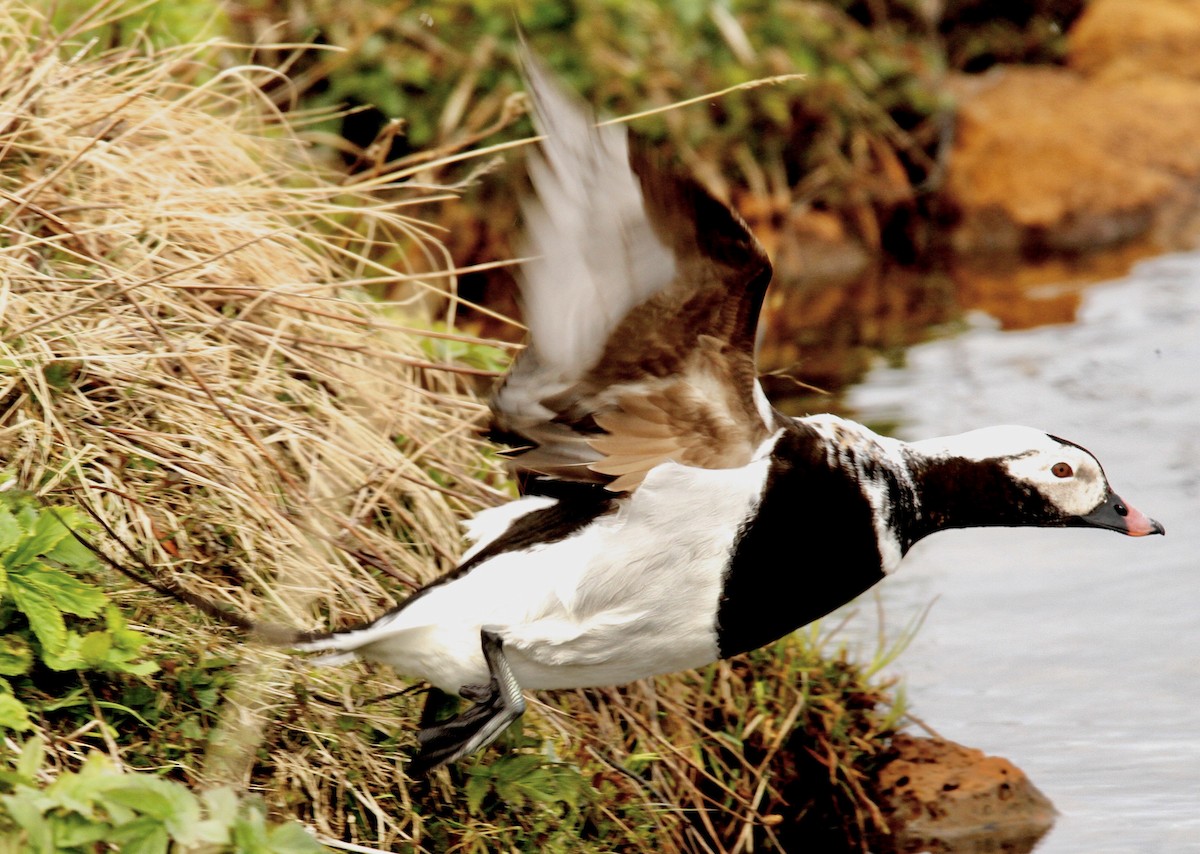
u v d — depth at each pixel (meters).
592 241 5.63
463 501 7.77
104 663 5.81
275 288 7.46
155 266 7.56
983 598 9.88
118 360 6.76
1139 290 16.27
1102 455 11.60
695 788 7.36
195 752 6.00
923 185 18.20
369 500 7.44
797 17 16.84
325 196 8.80
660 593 6.15
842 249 17.05
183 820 5.12
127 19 9.54
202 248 7.82
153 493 6.73
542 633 6.14
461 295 13.44
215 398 6.84
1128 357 13.91
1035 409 12.52
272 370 7.47
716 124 15.94
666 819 7.07
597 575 6.10
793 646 8.02
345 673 6.69
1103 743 8.12
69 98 8.06
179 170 8.28
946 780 7.69
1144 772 7.84
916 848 7.36
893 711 8.12
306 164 9.94
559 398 6.15
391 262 10.87
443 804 6.49
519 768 6.49
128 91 8.65
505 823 6.54
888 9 18.72
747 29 16.44
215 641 6.34
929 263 17.92
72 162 7.26
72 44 8.82
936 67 18.64
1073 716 8.40
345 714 6.43
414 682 6.93
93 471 6.62
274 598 6.56
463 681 6.26
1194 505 10.91
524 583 6.15
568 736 7.00
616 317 5.82
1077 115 19.34
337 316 7.57
